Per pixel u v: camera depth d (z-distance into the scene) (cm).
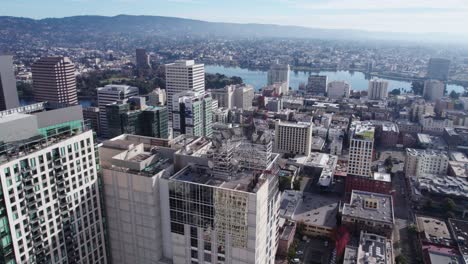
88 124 16888
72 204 15812
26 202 13825
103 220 17550
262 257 15838
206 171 16400
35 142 14488
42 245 14625
